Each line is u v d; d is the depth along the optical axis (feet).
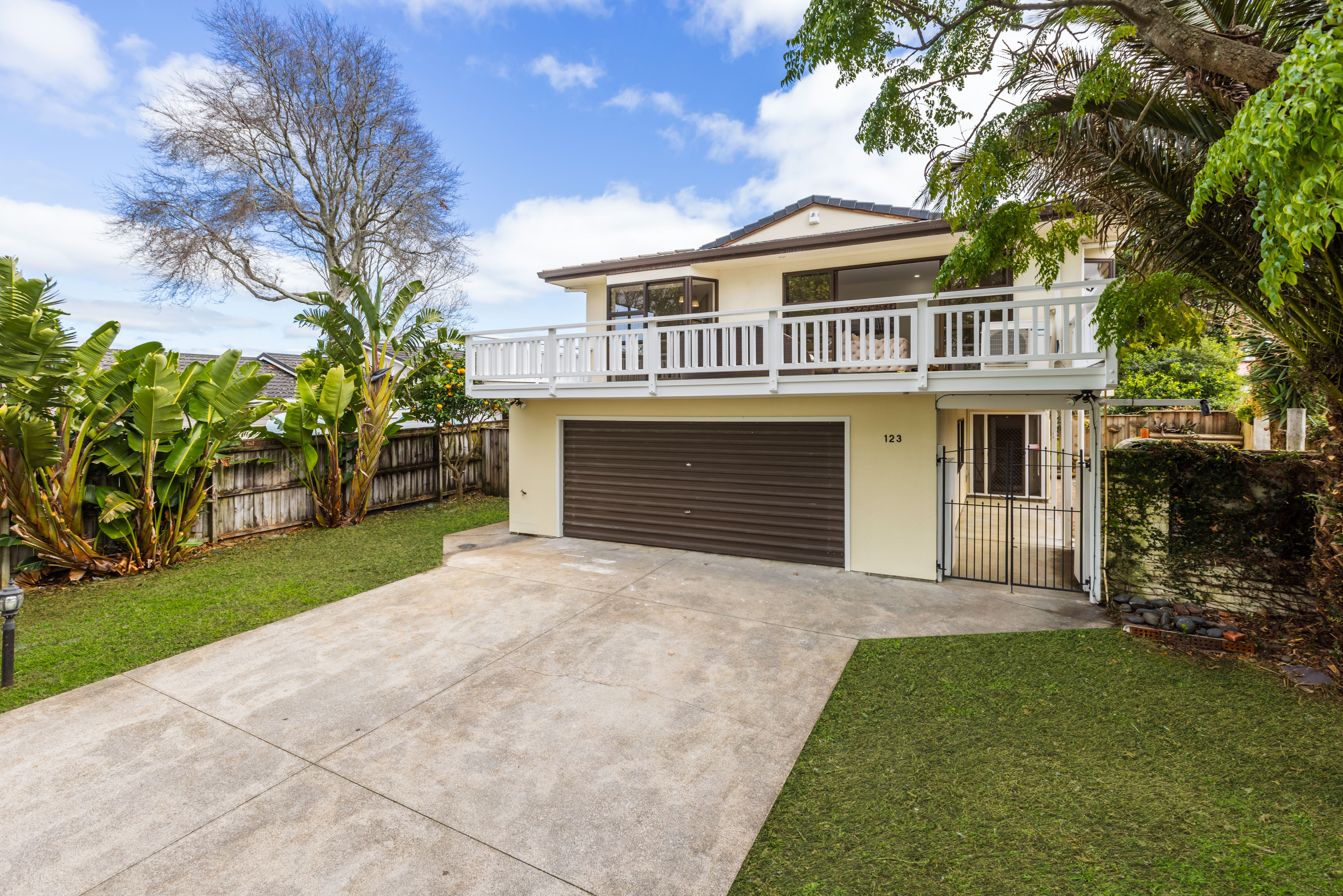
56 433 24.43
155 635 19.60
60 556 24.48
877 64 17.13
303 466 36.55
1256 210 8.57
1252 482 19.80
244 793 11.49
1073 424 32.32
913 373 23.70
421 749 13.07
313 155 64.49
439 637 19.49
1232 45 11.63
